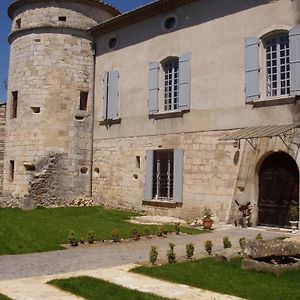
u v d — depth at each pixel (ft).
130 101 58.80
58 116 63.05
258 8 44.80
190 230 41.55
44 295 20.18
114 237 36.04
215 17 48.91
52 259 29.07
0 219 46.62
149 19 57.16
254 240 26.20
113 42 62.90
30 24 65.00
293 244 26.23
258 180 44.42
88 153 64.54
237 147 45.62
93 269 25.88
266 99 43.09
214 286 21.50
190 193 49.67
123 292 20.43
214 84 48.19
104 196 61.98
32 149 62.49
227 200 46.03
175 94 53.57
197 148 49.37
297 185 41.32
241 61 45.78
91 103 65.21
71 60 64.34
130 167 57.98
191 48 51.16
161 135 53.88
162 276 23.56
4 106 69.87
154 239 36.86
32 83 63.67
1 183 68.64
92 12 66.54
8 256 30.19
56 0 64.54
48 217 49.96
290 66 41.60
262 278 23.20
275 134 38.91
